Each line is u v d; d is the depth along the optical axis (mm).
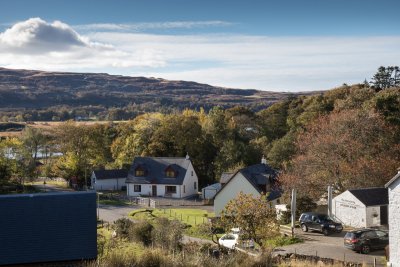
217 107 95562
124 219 43875
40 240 25656
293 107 104250
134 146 88312
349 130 52031
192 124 84688
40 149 112875
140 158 79125
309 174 49344
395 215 29266
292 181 49156
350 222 41938
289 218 45531
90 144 92500
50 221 26281
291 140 74688
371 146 51656
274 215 30422
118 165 88375
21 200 26531
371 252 32531
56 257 25422
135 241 37688
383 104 66000
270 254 25562
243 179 53406
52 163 94375
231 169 71500
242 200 30203
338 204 43062
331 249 33594
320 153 49781
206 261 23922
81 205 27062
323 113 80438
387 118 62531
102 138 97500
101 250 30156
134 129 94312
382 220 41594
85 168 84875
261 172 57438
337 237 37906
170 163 76750
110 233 41500
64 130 90375
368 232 32875
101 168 91938
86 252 25922
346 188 48594
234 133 88625
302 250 33219
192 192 77375
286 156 73938
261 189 53938
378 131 53375
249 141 89562
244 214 29797
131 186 76188
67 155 88188
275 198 53781
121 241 37312
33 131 101625
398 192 29094
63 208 26797
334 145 49438
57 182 92938
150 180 75062
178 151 84125
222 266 23609
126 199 71750
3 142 83062
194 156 83375
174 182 73875
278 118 101688
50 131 106375
